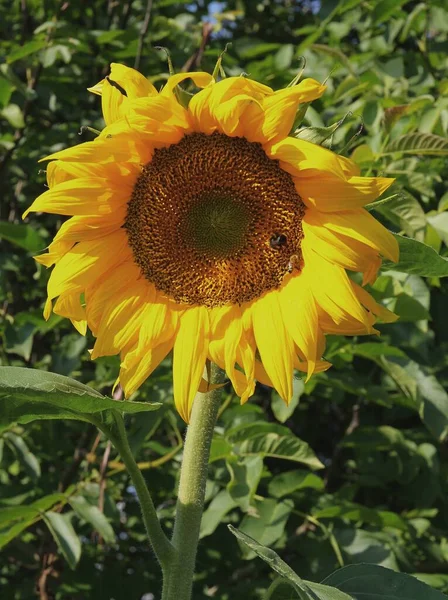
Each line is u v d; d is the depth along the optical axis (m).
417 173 0.87
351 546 0.90
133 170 0.62
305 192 0.61
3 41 1.33
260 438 0.85
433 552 1.00
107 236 0.63
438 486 1.05
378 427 1.04
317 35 1.11
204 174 0.62
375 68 1.16
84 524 1.15
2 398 0.54
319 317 0.60
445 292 1.07
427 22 1.20
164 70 1.28
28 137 1.22
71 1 1.32
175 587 0.57
